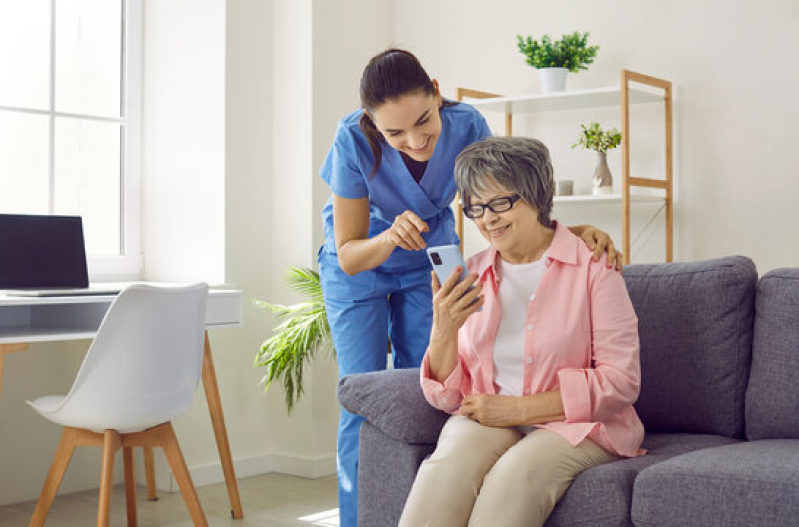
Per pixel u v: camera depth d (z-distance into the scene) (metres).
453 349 1.87
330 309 2.51
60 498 3.45
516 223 1.81
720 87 3.48
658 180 3.48
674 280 2.10
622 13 3.70
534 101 3.65
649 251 3.65
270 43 3.85
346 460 2.44
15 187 3.50
